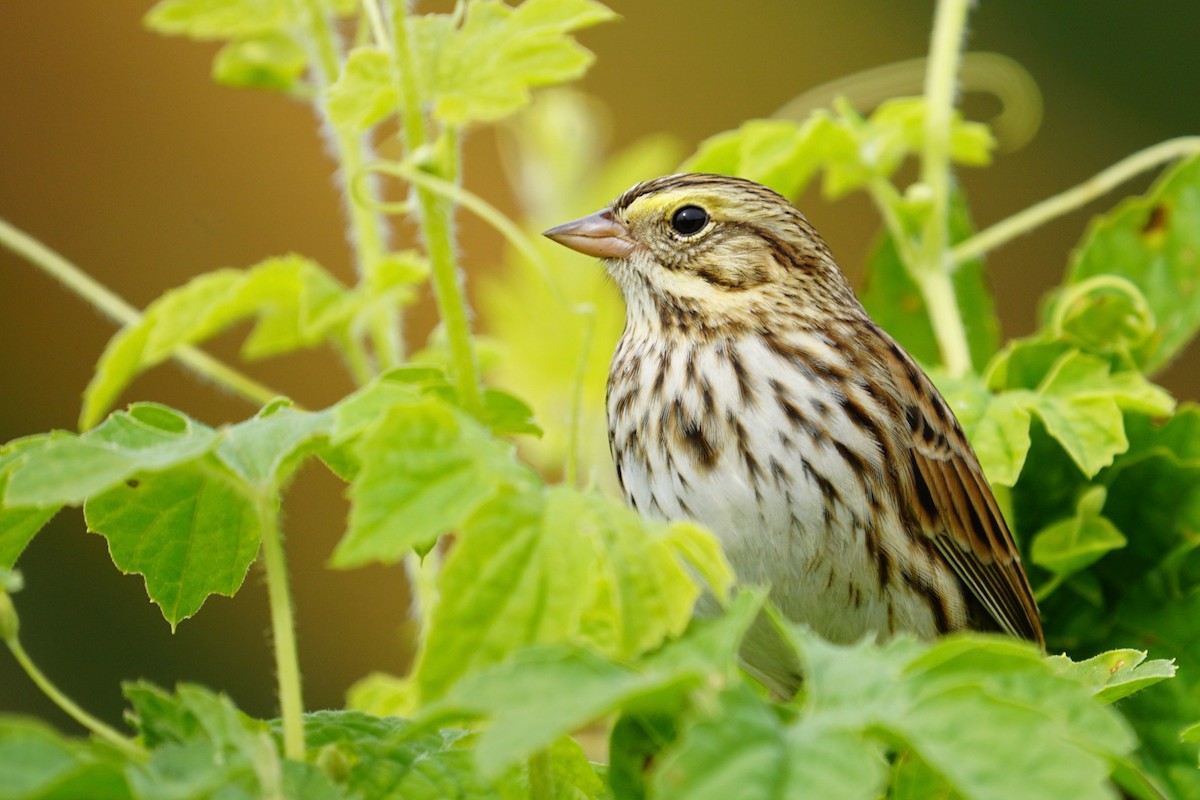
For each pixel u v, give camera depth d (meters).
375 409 2.06
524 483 1.98
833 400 2.14
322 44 2.15
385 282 2.14
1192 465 2.13
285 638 2.06
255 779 1.95
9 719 1.81
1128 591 2.14
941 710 1.84
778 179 2.16
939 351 2.17
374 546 1.89
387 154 2.19
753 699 1.82
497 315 2.18
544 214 2.19
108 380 2.15
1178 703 2.12
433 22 2.10
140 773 1.84
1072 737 1.90
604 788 2.08
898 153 2.16
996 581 2.14
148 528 2.08
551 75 2.10
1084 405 2.13
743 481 2.14
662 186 2.15
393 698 2.14
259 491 2.06
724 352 2.14
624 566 1.96
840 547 2.14
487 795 2.07
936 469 2.15
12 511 2.08
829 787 1.73
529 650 1.83
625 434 2.15
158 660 2.27
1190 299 2.16
